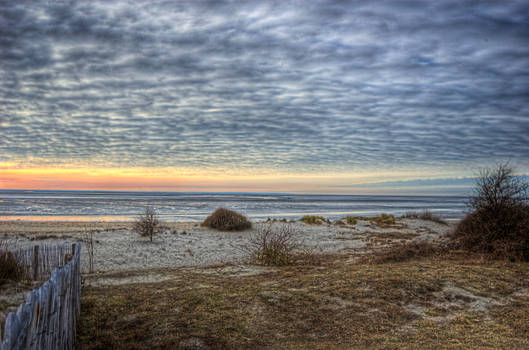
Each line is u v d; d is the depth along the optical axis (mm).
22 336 2848
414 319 6527
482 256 12062
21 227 20734
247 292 8016
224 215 22953
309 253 15383
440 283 8344
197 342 5418
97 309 6676
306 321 6426
